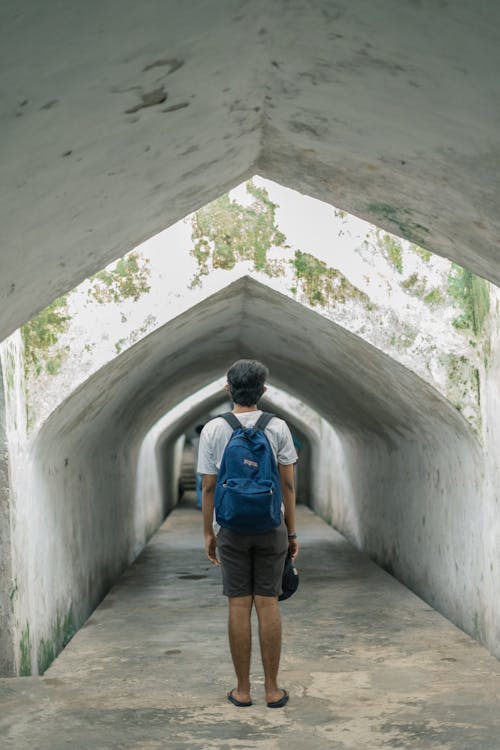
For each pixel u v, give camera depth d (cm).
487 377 545
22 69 197
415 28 221
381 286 595
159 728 398
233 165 369
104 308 575
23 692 458
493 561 530
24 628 504
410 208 371
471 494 583
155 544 1225
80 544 701
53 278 368
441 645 562
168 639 600
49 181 264
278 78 279
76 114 232
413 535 777
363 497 1073
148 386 851
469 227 353
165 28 210
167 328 611
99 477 809
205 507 424
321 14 229
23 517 511
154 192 341
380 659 528
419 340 585
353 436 1077
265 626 417
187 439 3075
